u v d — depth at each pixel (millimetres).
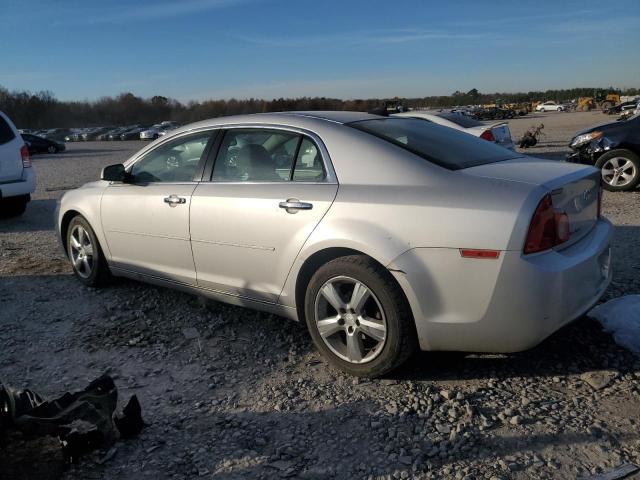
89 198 5141
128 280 5539
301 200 3615
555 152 18266
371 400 3264
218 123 4375
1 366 3869
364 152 3557
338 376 3568
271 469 2709
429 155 3520
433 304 3168
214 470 2719
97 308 4871
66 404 2881
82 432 2918
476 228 3035
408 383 3430
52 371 3783
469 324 3121
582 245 3348
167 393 3463
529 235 2988
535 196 3033
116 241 4922
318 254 3566
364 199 3387
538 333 3074
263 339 4160
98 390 2969
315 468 2703
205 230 4133
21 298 5191
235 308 4734
